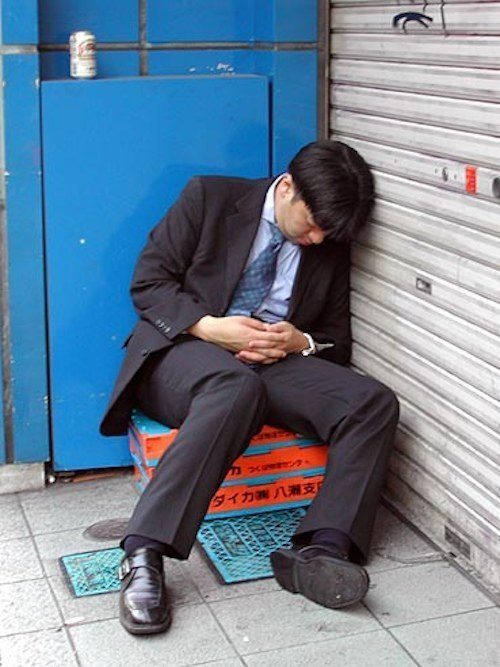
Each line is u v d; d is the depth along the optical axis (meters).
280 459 3.08
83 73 3.17
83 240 3.22
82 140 3.17
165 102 3.20
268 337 2.98
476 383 2.72
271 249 3.08
